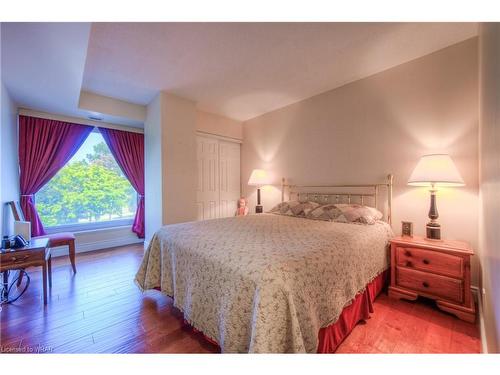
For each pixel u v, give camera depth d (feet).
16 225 6.81
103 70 8.40
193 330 5.24
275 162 12.92
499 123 2.71
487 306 4.24
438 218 7.20
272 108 12.71
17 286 7.50
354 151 9.43
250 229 6.79
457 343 4.77
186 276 5.22
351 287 5.04
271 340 3.27
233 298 3.86
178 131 11.00
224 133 14.08
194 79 9.21
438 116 7.25
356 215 7.88
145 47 6.97
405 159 8.01
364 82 9.10
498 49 2.73
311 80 9.34
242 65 8.13
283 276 3.66
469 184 6.66
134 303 6.51
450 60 7.02
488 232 4.00
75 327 5.34
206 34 6.36
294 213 9.80
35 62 6.28
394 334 5.09
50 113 10.62
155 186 11.03
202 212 13.20
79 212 11.89
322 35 6.46
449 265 5.86
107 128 12.35
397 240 6.81
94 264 9.78
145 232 12.30
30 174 10.11
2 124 7.50
